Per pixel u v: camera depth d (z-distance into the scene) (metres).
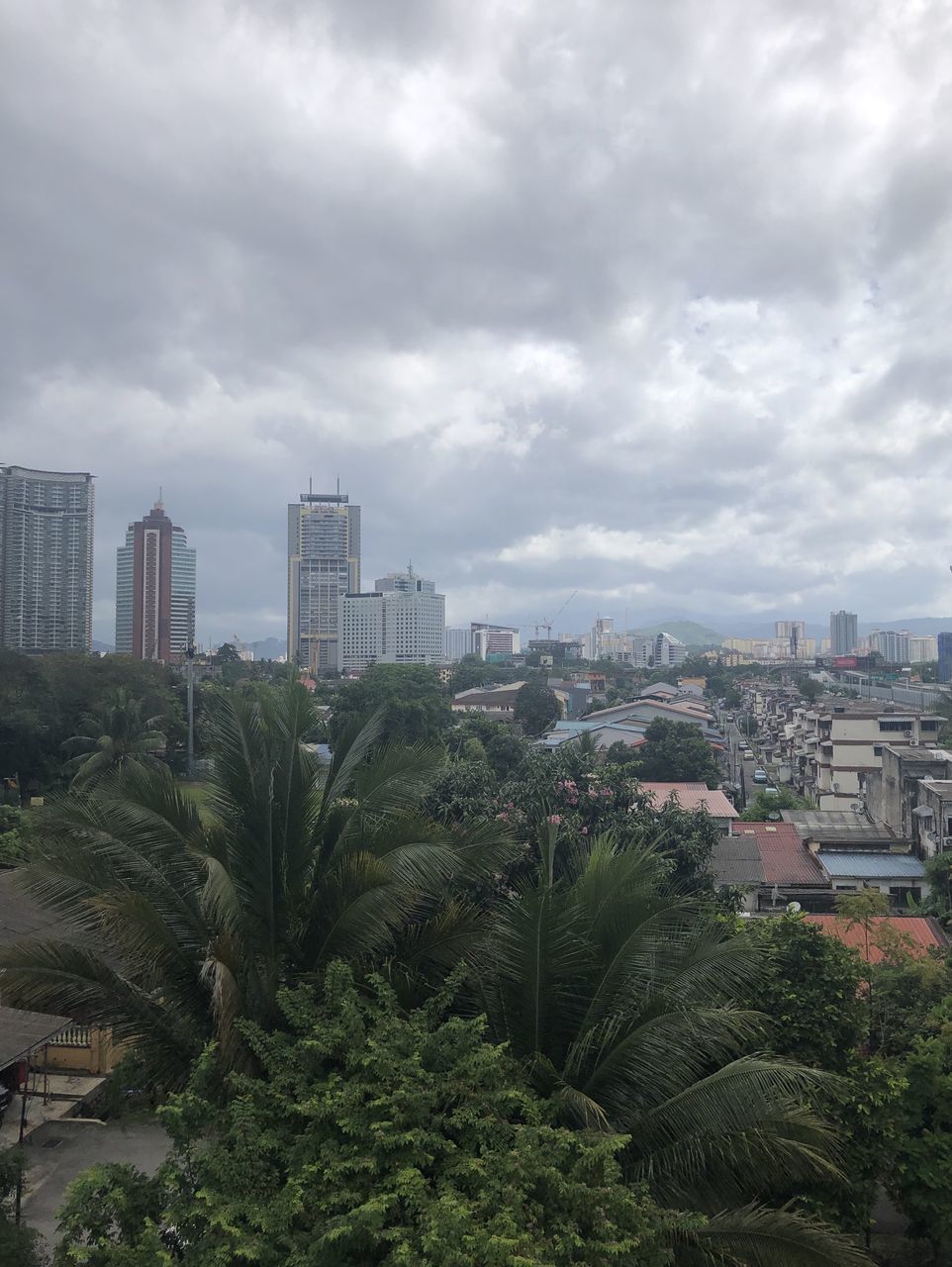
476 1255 4.90
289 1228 5.44
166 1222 5.75
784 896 27.05
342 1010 6.74
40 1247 7.98
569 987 7.66
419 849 7.78
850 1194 8.40
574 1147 6.01
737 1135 6.74
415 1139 5.75
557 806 16.64
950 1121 8.95
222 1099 7.20
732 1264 6.50
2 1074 12.40
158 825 8.24
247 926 7.79
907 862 29.12
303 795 8.66
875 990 12.70
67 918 7.70
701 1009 7.19
